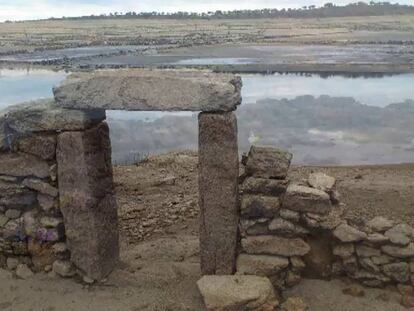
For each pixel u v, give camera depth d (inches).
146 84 247.0
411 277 251.6
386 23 4443.9
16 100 762.2
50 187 271.9
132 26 5147.6
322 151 565.3
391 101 778.2
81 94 254.2
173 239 332.2
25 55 1740.9
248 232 257.6
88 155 263.3
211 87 240.2
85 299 261.0
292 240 255.4
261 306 238.1
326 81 969.5
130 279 274.7
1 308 255.6
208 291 239.9
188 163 512.1
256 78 1016.9
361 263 256.7
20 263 285.0
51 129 262.1
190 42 2357.3
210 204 255.3
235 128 246.4
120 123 703.7
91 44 2397.9
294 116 700.0
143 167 498.9
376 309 243.6
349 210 362.0
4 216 283.7
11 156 274.2
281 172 253.4
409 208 367.6
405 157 540.4
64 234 277.1
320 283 261.0
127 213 376.2
